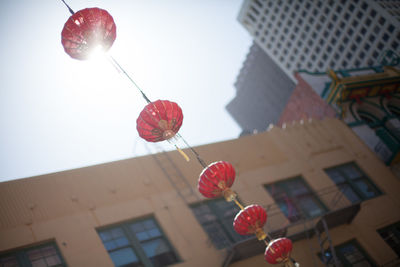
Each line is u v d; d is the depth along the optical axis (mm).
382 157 28641
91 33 12961
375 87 33844
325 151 27172
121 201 20109
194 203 21484
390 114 32938
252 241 19125
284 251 15602
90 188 20031
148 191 20938
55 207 18844
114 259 18359
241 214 15242
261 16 96938
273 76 124750
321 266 21047
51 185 19484
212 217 21266
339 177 26188
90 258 17812
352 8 73812
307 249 21344
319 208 24078
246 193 22922
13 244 17219
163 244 19562
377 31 69062
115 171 21078
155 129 13922
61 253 17656
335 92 33469
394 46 66312
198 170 22922
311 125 28797
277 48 94312
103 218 19234
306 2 84188
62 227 18328
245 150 25156
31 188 19078
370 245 22609
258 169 24438
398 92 35000
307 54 86188
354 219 23500
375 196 25781
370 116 33438
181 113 14117
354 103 33406
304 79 37906
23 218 18062
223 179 14562
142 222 19984
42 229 18000
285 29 91312
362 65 72812
